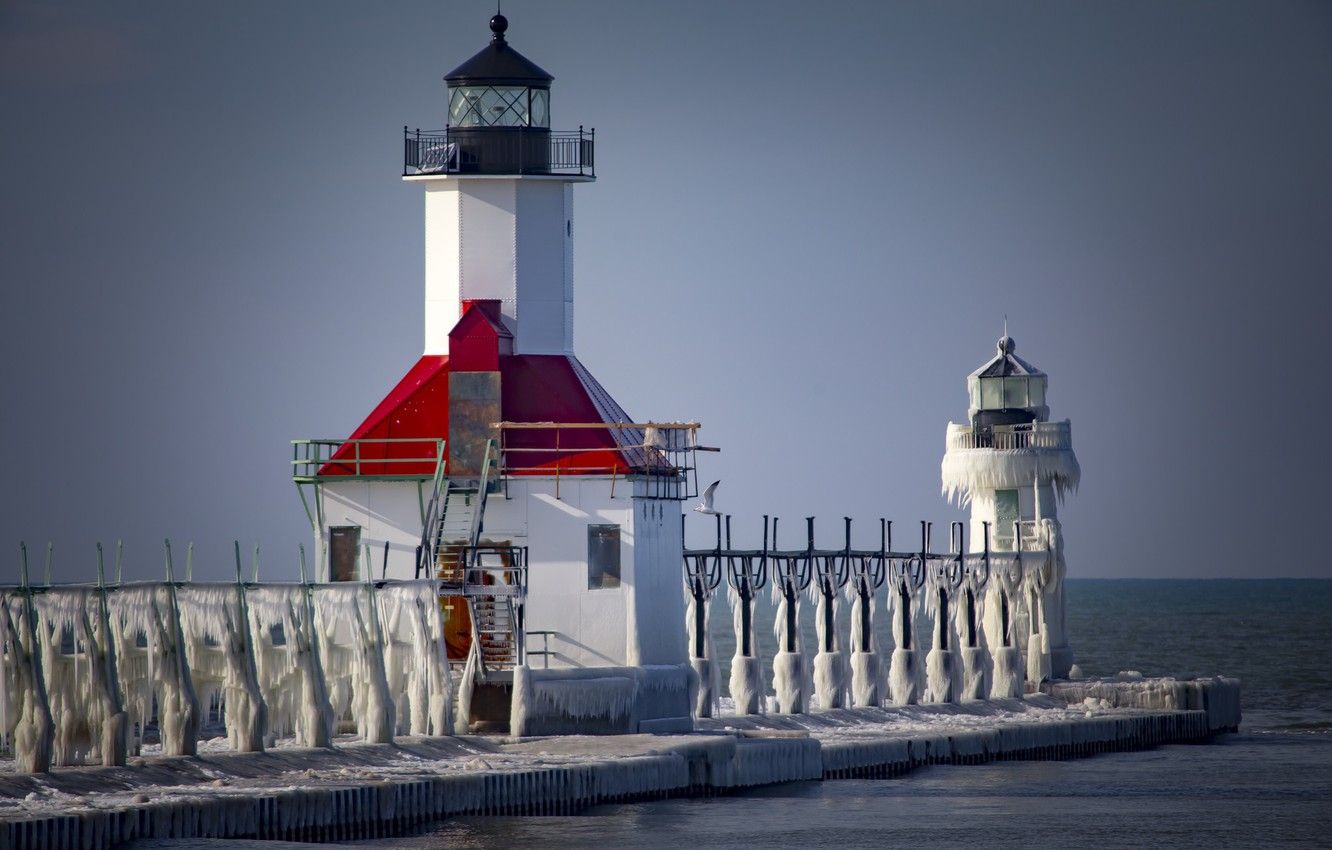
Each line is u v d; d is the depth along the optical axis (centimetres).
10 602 19475
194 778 19700
